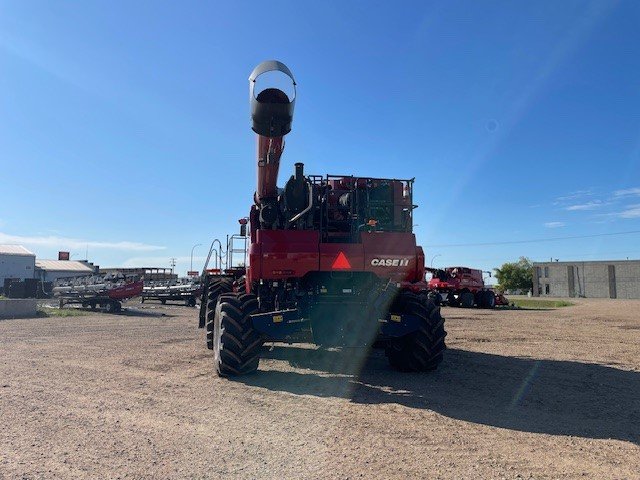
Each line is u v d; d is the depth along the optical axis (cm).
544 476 398
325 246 771
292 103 689
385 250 783
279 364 914
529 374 837
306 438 490
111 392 686
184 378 784
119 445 470
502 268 10162
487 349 1148
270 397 657
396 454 446
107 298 2683
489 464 423
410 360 830
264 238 770
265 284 838
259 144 773
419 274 802
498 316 2405
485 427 532
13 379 780
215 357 830
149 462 427
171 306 3412
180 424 536
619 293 8412
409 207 832
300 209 808
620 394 699
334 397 660
